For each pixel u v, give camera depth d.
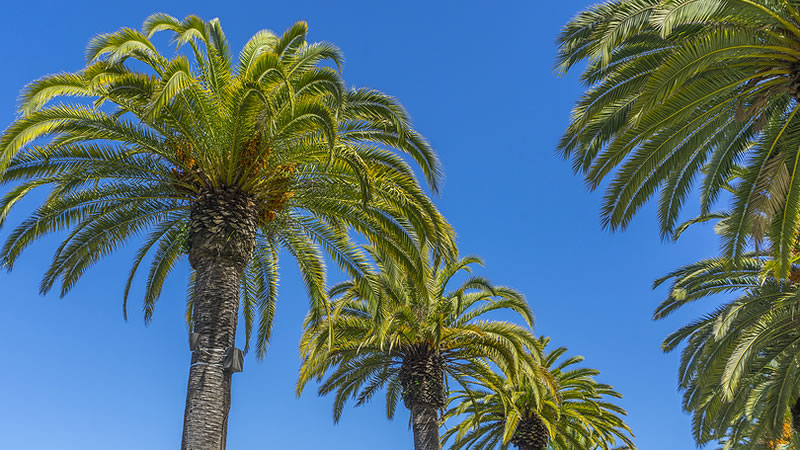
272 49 14.18
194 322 12.60
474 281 23.38
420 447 22.33
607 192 14.45
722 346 19.75
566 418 31.12
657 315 22.23
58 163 13.18
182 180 13.59
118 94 12.22
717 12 10.25
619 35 10.92
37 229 14.06
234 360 12.38
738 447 27.17
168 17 12.59
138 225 14.71
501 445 30.41
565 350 30.94
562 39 12.82
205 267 12.90
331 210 15.02
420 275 15.84
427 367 23.34
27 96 11.34
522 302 24.22
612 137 14.48
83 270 15.40
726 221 15.08
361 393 26.39
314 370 23.48
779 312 17.80
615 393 31.47
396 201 14.77
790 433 26.25
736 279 20.47
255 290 18.41
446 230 15.64
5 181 12.92
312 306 16.89
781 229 12.88
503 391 25.25
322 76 12.46
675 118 12.72
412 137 15.09
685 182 16.17
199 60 13.23
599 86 13.40
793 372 19.62
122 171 13.50
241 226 13.09
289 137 13.12
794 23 10.98
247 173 13.23
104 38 11.93
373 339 22.38
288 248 16.06
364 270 16.25
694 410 23.47
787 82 11.67
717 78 12.18
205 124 12.95
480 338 22.95
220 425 11.97
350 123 14.99
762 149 13.48
